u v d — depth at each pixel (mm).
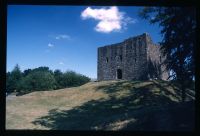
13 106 24781
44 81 47094
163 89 26797
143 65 39094
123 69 42906
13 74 46844
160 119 11164
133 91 28031
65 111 22500
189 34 12289
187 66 14219
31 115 20516
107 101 25359
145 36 39156
